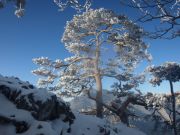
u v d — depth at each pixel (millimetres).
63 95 39375
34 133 12211
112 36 37562
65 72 40781
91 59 40094
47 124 12633
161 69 36406
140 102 38219
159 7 8297
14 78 15766
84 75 40312
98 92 38719
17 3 14586
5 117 12391
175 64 36156
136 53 37812
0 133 12070
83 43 39875
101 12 36688
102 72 40000
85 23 38375
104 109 41625
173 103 34969
